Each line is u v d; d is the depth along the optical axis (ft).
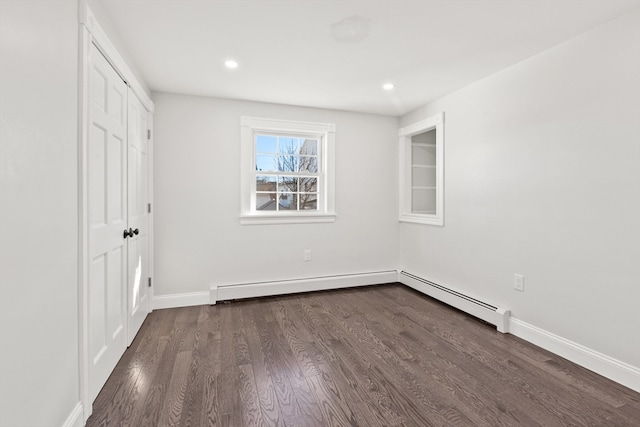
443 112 10.80
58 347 4.12
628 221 5.95
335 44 7.28
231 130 10.98
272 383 5.99
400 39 7.05
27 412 3.45
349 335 8.19
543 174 7.50
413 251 12.64
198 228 10.66
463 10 5.96
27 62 3.46
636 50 5.81
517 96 8.16
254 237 11.35
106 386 5.86
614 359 6.16
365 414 5.12
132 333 7.78
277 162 12.01
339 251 12.57
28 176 3.49
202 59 7.99
